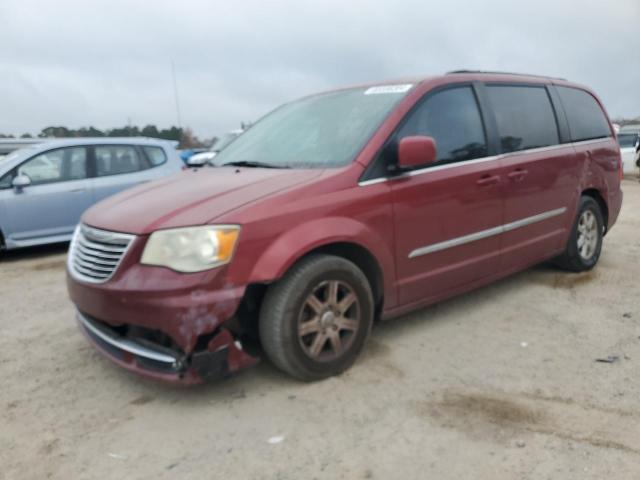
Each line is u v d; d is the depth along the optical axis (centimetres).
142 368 289
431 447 254
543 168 445
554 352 354
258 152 403
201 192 317
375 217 328
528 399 295
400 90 377
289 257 289
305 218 300
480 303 450
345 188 320
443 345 368
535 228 449
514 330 392
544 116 468
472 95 407
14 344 399
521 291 478
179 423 282
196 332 271
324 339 315
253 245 282
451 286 388
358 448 255
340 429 271
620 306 437
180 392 314
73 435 276
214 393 311
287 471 241
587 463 239
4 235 684
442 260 374
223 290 275
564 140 483
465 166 382
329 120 388
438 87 383
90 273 299
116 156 773
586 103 533
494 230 407
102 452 261
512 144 425
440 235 368
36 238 706
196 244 273
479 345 367
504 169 409
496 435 262
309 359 309
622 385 307
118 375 341
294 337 300
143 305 273
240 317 310
